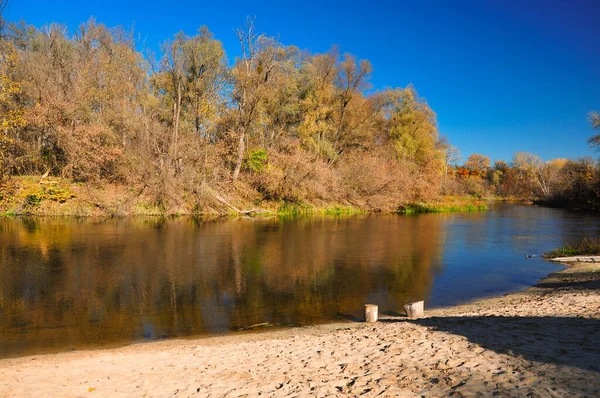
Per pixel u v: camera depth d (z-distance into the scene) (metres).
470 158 113.69
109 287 13.82
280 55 44.88
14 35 38.84
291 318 11.14
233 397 5.54
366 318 10.66
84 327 10.27
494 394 4.91
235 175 38.50
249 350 8.00
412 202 47.31
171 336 9.70
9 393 5.84
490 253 20.77
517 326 8.16
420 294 13.59
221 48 40.50
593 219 39.12
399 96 54.19
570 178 62.75
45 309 11.62
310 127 43.94
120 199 33.12
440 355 6.59
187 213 35.06
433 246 22.62
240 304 12.30
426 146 52.34
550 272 16.67
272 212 38.03
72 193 32.53
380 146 52.19
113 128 35.84
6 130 29.50
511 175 98.31
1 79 28.47
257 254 19.52
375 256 19.62
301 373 6.34
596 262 18.09
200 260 18.00
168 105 42.66
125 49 39.78
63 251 19.19
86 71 36.03
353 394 5.33
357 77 47.28
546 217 41.34
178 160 35.81
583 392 4.70
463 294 13.59
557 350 6.30
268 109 43.88
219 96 39.34
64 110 32.88
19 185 31.11
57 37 38.12
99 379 6.45
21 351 8.62
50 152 33.78
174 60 37.19
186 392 5.80
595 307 9.67
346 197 43.41
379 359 6.70
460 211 49.47
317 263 17.86
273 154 40.25
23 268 16.03
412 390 5.30
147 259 18.00
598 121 38.97
